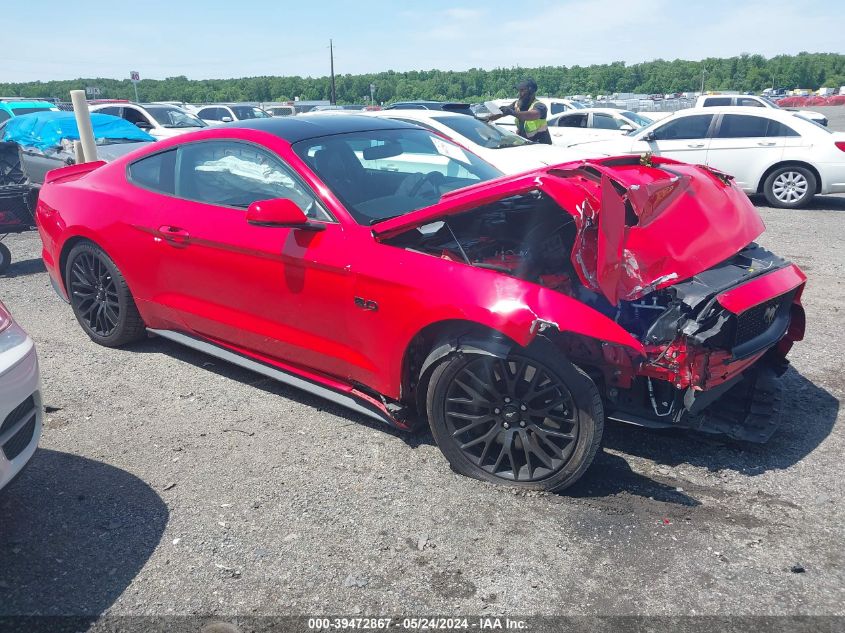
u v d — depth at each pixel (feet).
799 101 167.63
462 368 9.99
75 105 26.81
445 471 10.75
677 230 10.25
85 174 16.75
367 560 8.77
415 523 9.47
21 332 9.43
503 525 9.37
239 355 13.58
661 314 10.22
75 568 8.73
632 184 9.91
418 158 13.82
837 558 8.56
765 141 34.60
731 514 9.48
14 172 24.20
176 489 10.41
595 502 9.84
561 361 9.43
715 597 7.97
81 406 13.19
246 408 13.03
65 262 15.99
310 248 11.35
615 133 50.14
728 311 9.47
